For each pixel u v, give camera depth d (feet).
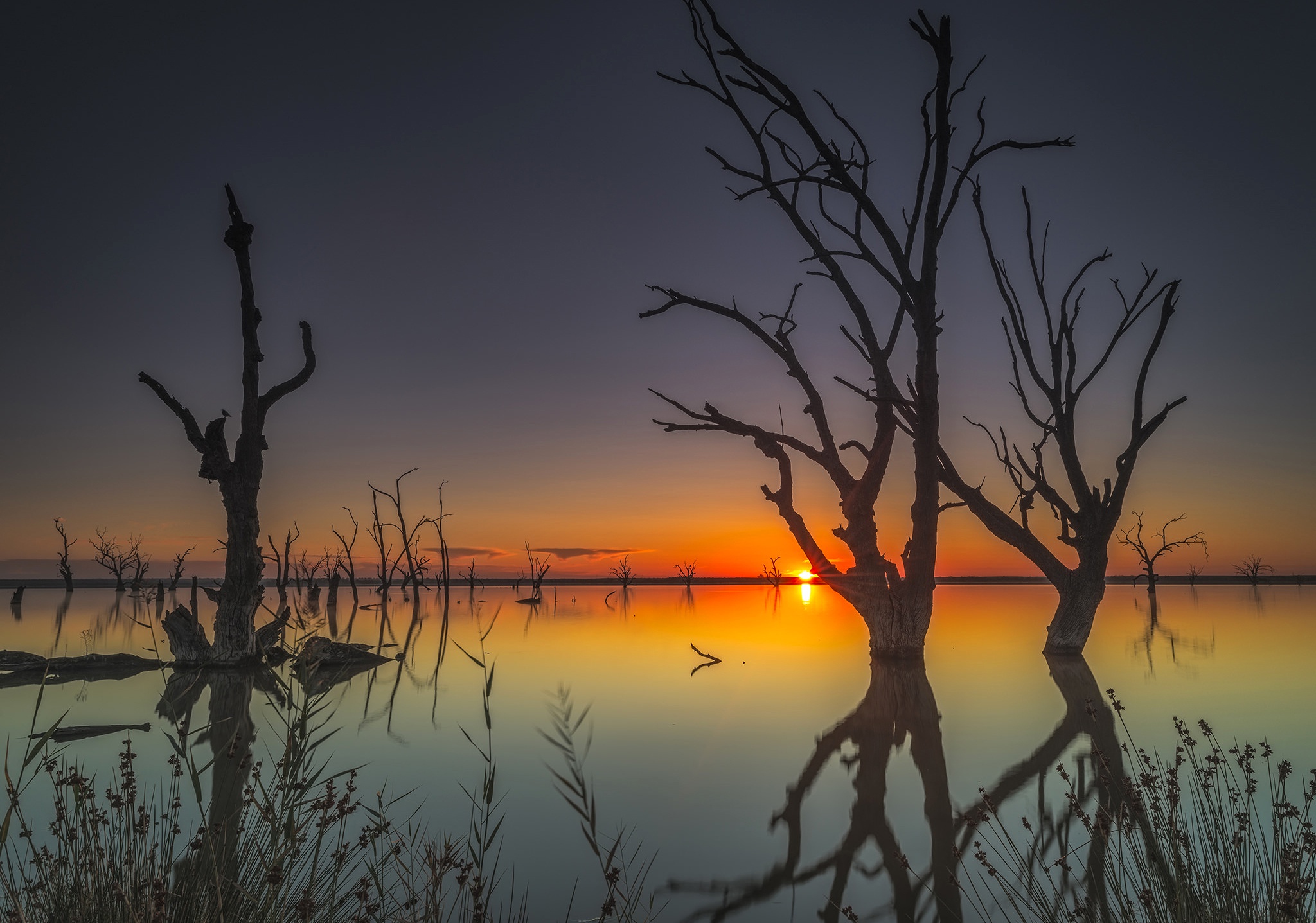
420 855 16.52
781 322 64.23
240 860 12.17
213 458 58.29
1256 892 11.27
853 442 62.23
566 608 144.36
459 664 53.52
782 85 53.98
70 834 11.80
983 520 61.82
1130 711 34.04
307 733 10.60
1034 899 14.44
